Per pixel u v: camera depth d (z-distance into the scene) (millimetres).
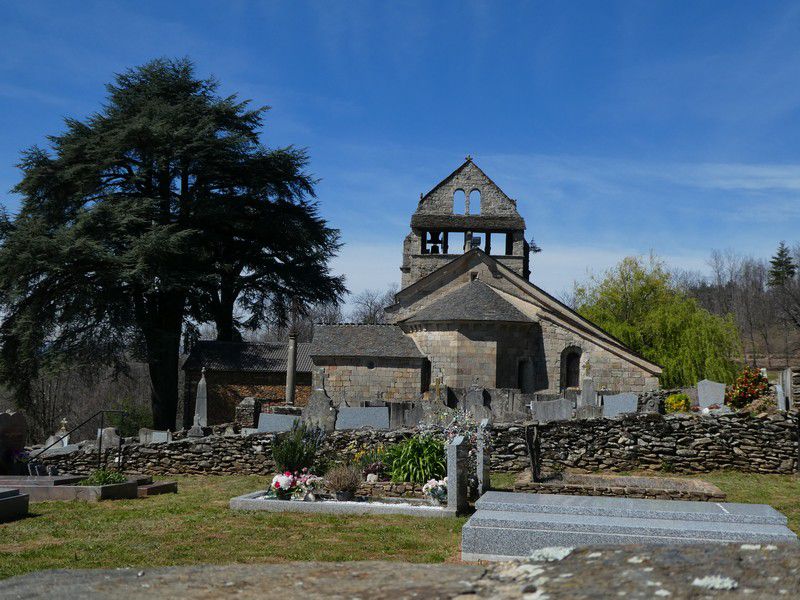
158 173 48094
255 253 51656
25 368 42875
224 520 12469
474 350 36469
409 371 36906
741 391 21766
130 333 43844
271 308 54312
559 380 36875
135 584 4895
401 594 4293
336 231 53781
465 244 50781
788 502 14477
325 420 20906
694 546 4703
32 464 17547
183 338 50031
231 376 46188
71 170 44594
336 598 4324
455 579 4609
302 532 11375
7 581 5328
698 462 18562
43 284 42094
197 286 45875
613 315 56656
